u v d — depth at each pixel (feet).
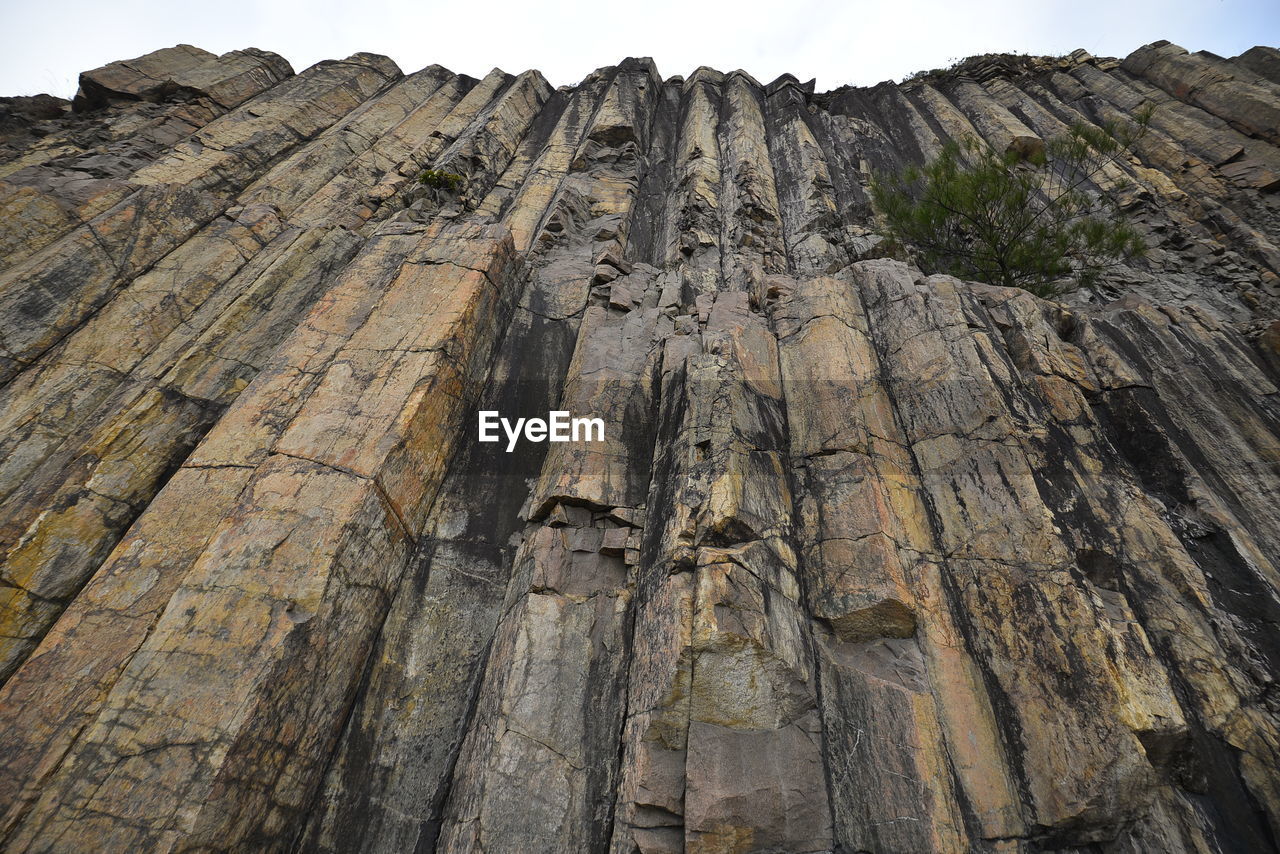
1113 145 45.16
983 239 42.78
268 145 61.21
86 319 35.19
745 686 18.22
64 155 52.34
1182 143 65.31
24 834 16.01
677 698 18.12
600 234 48.83
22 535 24.72
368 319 30.58
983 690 19.21
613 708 20.25
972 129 69.82
